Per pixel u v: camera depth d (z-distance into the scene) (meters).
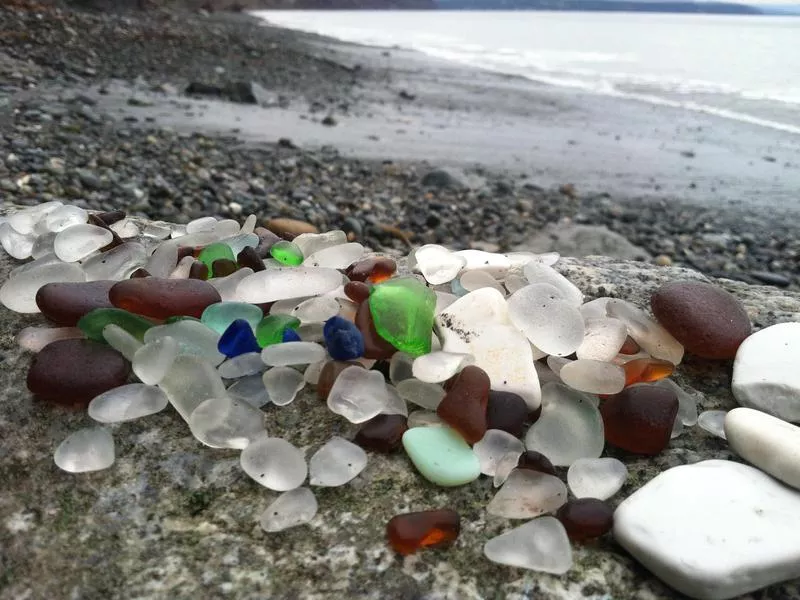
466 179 0.90
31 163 0.71
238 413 0.19
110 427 0.19
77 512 0.17
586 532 0.16
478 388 0.18
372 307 0.21
